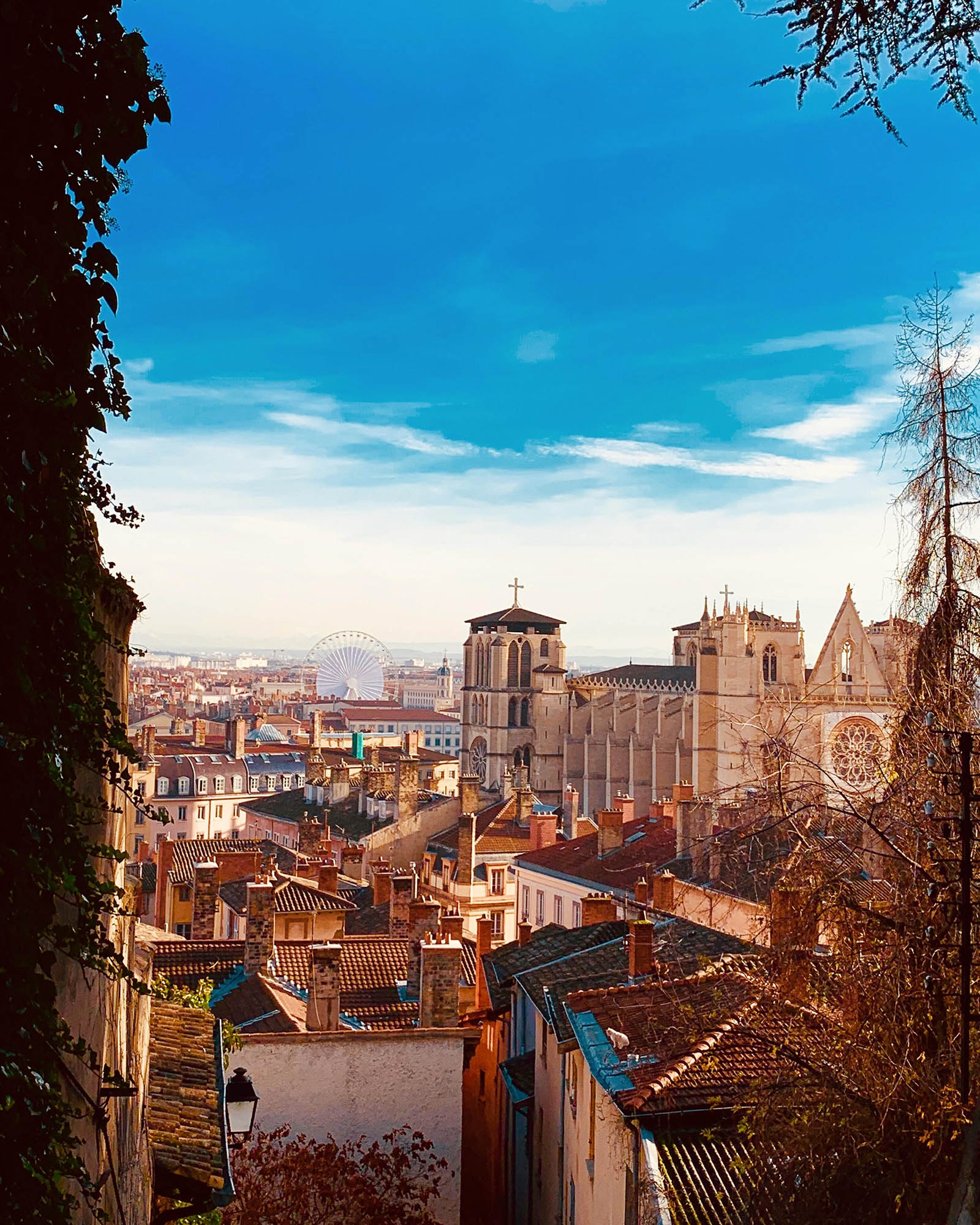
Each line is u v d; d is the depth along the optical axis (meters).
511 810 92.50
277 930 54.78
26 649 7.69
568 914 66.38
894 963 18.95
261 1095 33.94
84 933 9.27
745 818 27.64
